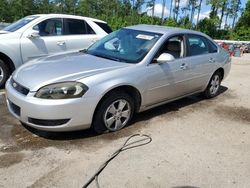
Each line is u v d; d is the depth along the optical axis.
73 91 4.13
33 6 63.97
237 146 4.60
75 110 4.16
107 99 4.49
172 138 4.70
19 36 7.15
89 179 3.52
